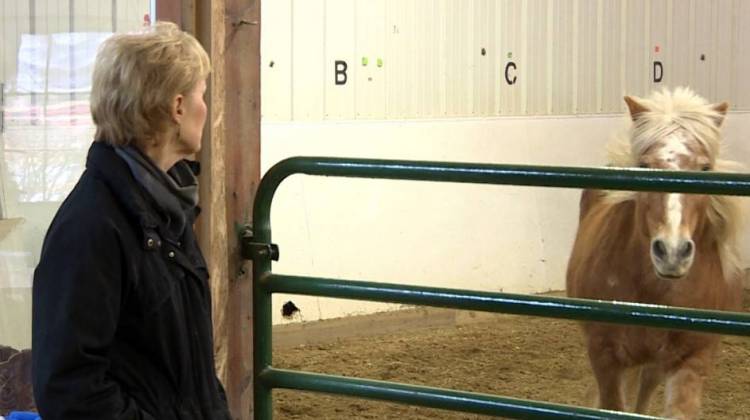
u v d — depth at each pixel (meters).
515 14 9.70
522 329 8.65
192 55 2.37
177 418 2.38
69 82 4.78
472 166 2.87
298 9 8.16
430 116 9.12
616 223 4.97
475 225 9.29
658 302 4.81
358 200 8.51
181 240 2.46
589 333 4.88
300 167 3.10
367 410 6.37
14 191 4.88
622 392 4.96
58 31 4.76
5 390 4.30
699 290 4.79
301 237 8.14
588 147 10.35
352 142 8.52
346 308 8.38
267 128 8.01
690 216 4.52
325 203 8.30
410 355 7.78
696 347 4.63
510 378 7.16
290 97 8.18
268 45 8.02
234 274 3.25
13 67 4.84
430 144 9.04
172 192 2.40
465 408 2.93
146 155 2.35
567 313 2.80
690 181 2.67
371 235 8.58
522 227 9.66
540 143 9.92
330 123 8.40
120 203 2.30
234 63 3.23
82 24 4.70
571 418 2.81
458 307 2.92
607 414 2.78
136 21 4.49
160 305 2.32
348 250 8.43
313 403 6.48
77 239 2.23
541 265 9.81
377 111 8.74
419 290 2.96
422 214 8.91
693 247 4.50
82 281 2.21
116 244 2.25
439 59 9.13
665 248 4.46
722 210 4.79
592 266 5.08
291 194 8.10
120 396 2.26
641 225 4.70
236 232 3.25
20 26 4.81
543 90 10.03
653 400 6.93
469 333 8.51
